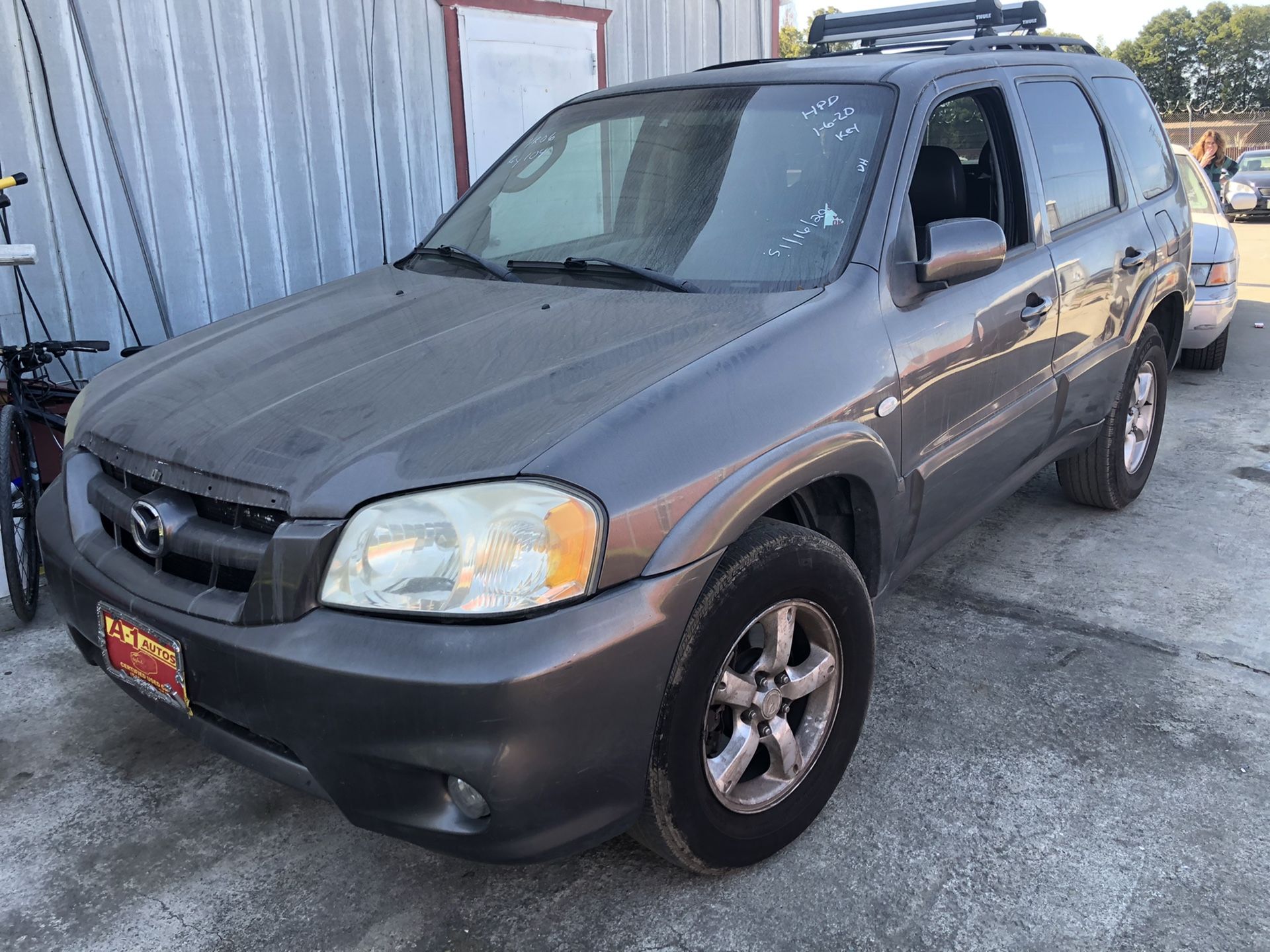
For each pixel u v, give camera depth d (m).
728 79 3.22
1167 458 5.43
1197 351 7.18
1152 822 2.51
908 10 4.31
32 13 4.59
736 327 2.33
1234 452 5.50
